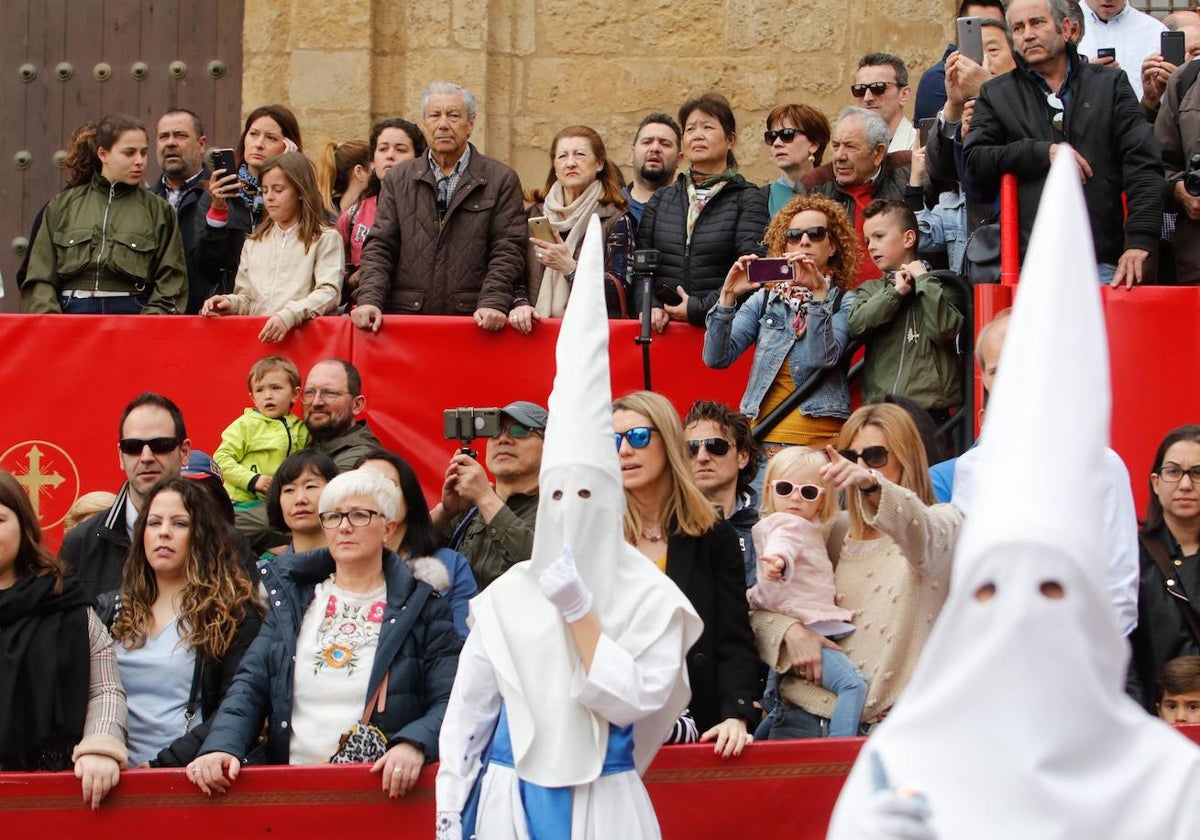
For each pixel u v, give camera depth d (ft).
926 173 84.28
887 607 55.26
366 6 109.29
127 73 113.29
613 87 109.70
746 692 54.29
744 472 64.80
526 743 45.65
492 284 84.94
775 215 79.20
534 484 67.15
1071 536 28.48
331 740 53.83
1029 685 28.50
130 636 57.47
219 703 56.85
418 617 55.26
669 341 83.41
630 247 86.12
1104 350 29.68
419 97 109.29
